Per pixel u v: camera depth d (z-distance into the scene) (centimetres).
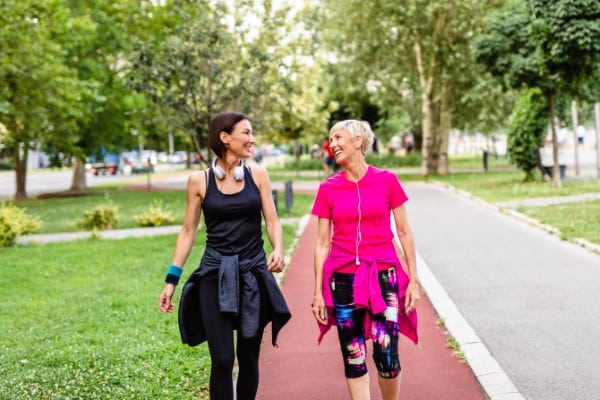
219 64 1606
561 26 1630
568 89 2003
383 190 403
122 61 3447
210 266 386
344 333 401
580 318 651
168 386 494
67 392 484
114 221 1766
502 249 1078
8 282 966
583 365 519
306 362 567
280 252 402
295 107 2986
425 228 1388
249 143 396
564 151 2373
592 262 926
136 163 6103
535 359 539
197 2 1623
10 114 2219
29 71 2142
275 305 385
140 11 3284
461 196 2106
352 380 402
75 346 607
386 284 398
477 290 798
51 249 1335
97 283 938
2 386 500
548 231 1227
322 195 412
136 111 2989
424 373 523
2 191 4006
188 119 1581
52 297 852
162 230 1652
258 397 490
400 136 6931
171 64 1540
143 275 985
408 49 3228
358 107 3625
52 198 3119
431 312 716
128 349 590
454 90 3284
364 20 3153
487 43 2028
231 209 387
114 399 468
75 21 2562
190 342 392
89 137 3334
